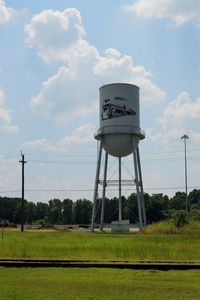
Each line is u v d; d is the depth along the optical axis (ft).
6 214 572.92
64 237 155.22
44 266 70.38
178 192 535.19
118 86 223.10
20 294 46.78
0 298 44.62
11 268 67.92
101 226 229.04
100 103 229.04
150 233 193.77
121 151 222.69
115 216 417.08
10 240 132.98
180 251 93.86
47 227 352.28
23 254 90.53
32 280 56.39
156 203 456.45
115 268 68.49
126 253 90.17
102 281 55.67
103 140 226.79
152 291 49.06
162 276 60.03
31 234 188.24
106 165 227.40
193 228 199.52
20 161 256.11
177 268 68.69
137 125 224.53
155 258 83.76
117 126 220.02
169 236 155.22
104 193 227.20
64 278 58.08
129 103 222.89
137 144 226.79
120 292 48.44
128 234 187.42
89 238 147.23
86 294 47.19
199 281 55.93
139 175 226.99
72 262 74.69
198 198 562.66
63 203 583.58
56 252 94.07
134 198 423.64
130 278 58.18
